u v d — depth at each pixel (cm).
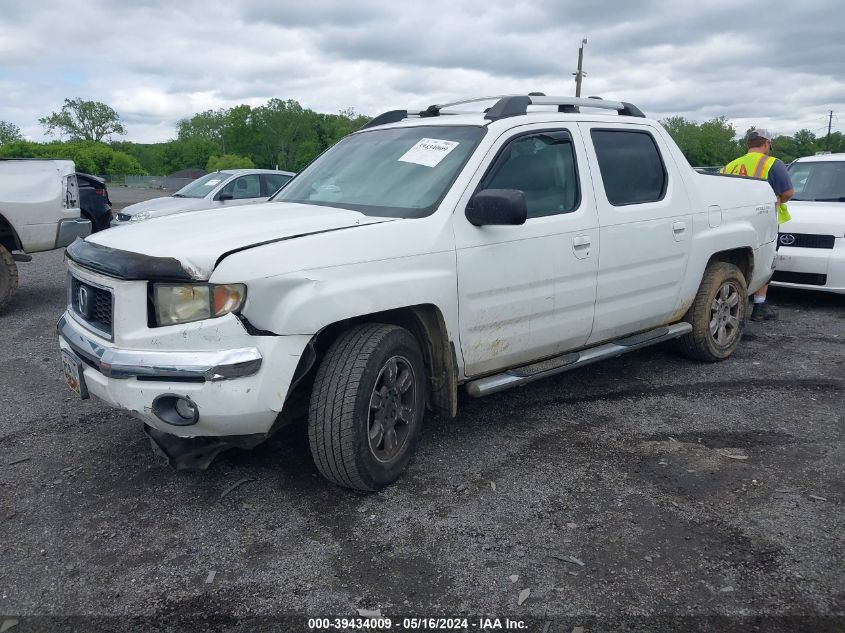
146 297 319
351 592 287
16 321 759
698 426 459
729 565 304
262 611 276
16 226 780
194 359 311
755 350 638
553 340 444
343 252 338
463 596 284
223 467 396
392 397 366
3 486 376
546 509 352
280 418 366
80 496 365
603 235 455
